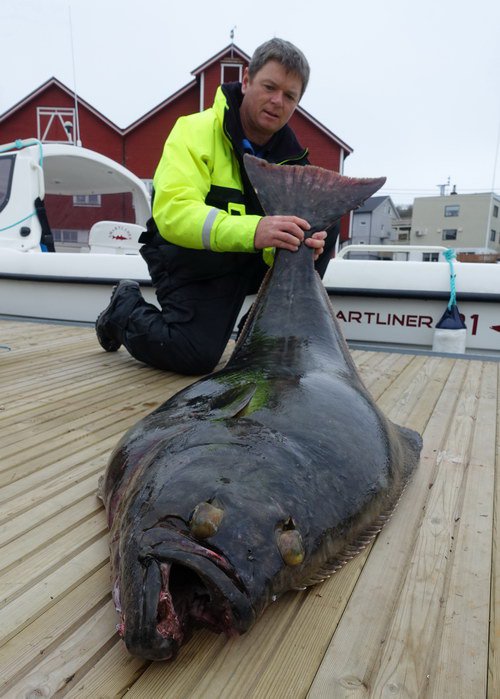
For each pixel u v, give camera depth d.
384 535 1.92
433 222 57.94
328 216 2.97
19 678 1.29
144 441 1.81
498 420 3.11
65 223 9.48
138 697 1.25
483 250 29.69
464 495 2.23
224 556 1.25
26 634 1.43
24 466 2.41
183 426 1.76
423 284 5.33
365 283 5.48
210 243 3.25
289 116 3.82
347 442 1.79
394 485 2.00
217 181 3.68
